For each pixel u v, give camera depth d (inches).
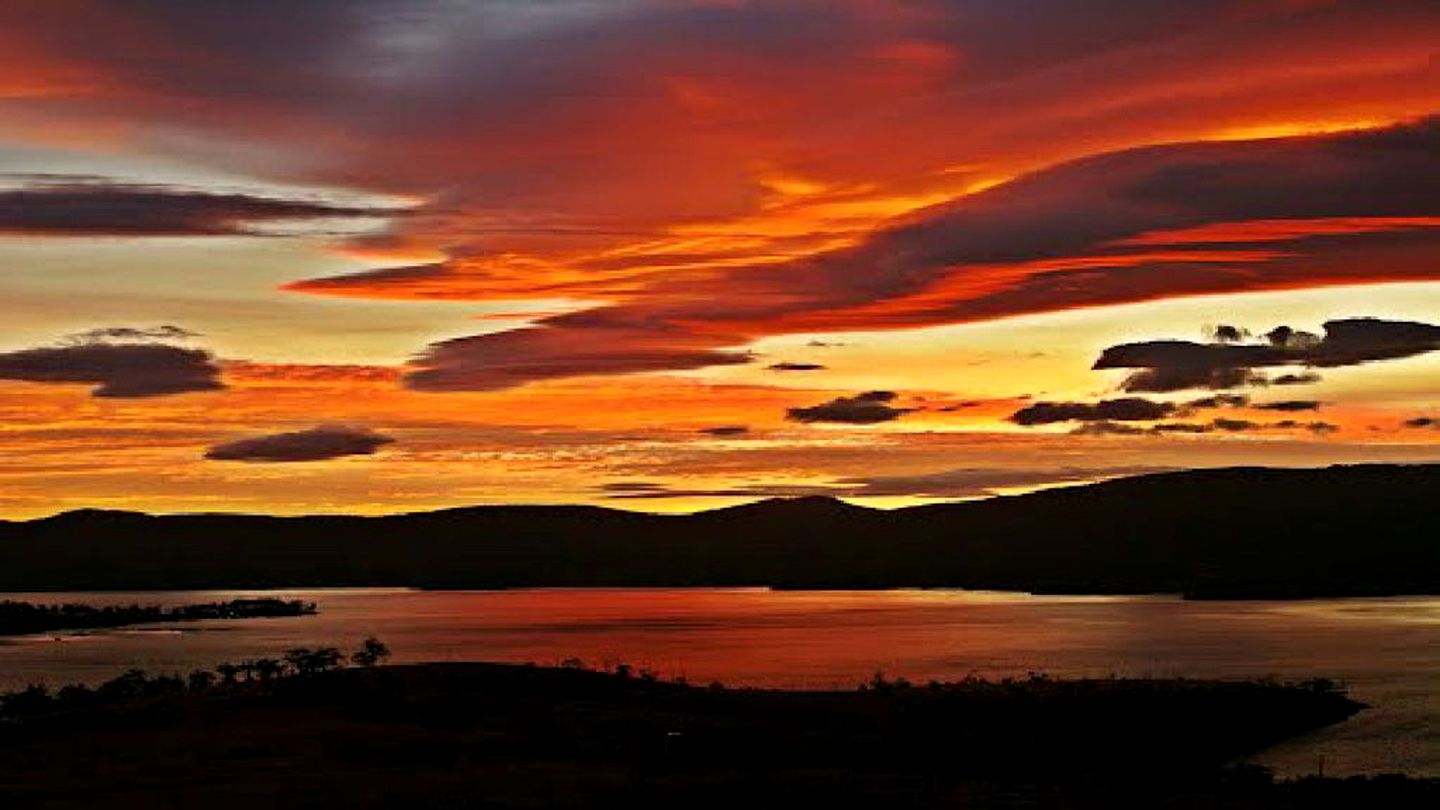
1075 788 1800.0
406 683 2679.6
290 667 3823.8
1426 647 6825.8
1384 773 2618.1
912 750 2310.5
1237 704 3395.7
